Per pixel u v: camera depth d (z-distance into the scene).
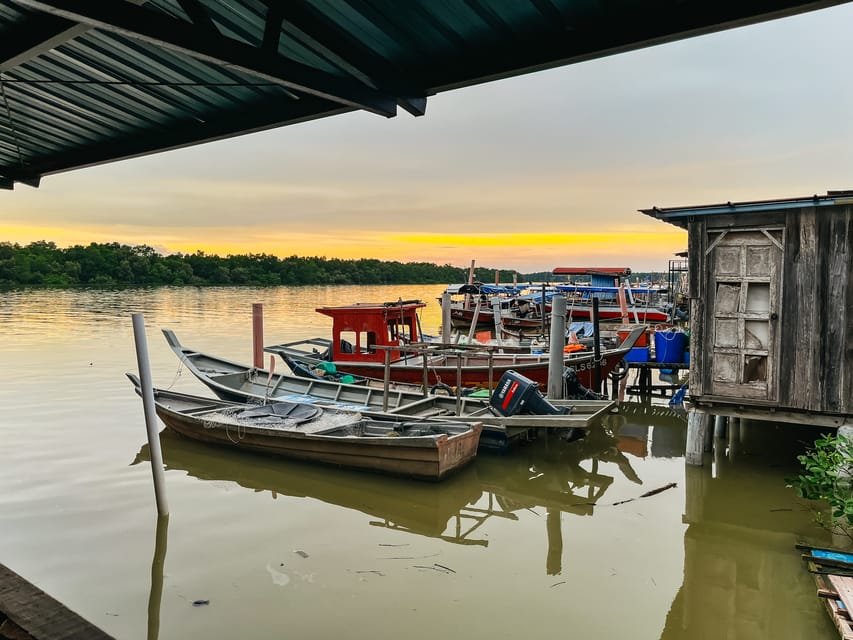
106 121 6.62
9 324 30.33
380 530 7.45
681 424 13.17
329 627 5.21
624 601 5.70
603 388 15.84
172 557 6.54
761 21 3.53
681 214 8.86
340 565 6.41
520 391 10.73
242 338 26.56
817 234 8.20
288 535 7.22
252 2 4.12
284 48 4.71
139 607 5.52
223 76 5.13
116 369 18.34
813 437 11.27
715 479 9.19
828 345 8.18
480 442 10.65
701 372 9.02
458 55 4.62
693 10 3.69
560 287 31.73
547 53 4.30
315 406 11.52
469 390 13.57
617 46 4.00
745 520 7.64
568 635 5.13
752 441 11.16
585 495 8.75
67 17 3.30
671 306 29.02
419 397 12.44
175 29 3.64
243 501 8.38
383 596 5.75
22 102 6.34
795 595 5.79
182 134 6.57
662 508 8.14
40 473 9.30
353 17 4.13
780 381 8.49
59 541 6.93
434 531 7.44
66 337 25.47
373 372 15.89
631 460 10.42
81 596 5.71
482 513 8.08
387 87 4.80
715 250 8.86
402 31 4.30
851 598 5.04
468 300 36.62
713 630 5.22
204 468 9.80
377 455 9.33
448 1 3.88
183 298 57.47
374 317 16.33
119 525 7.41
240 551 6.73
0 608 2.93
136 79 5.57
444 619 5.36
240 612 5.43
